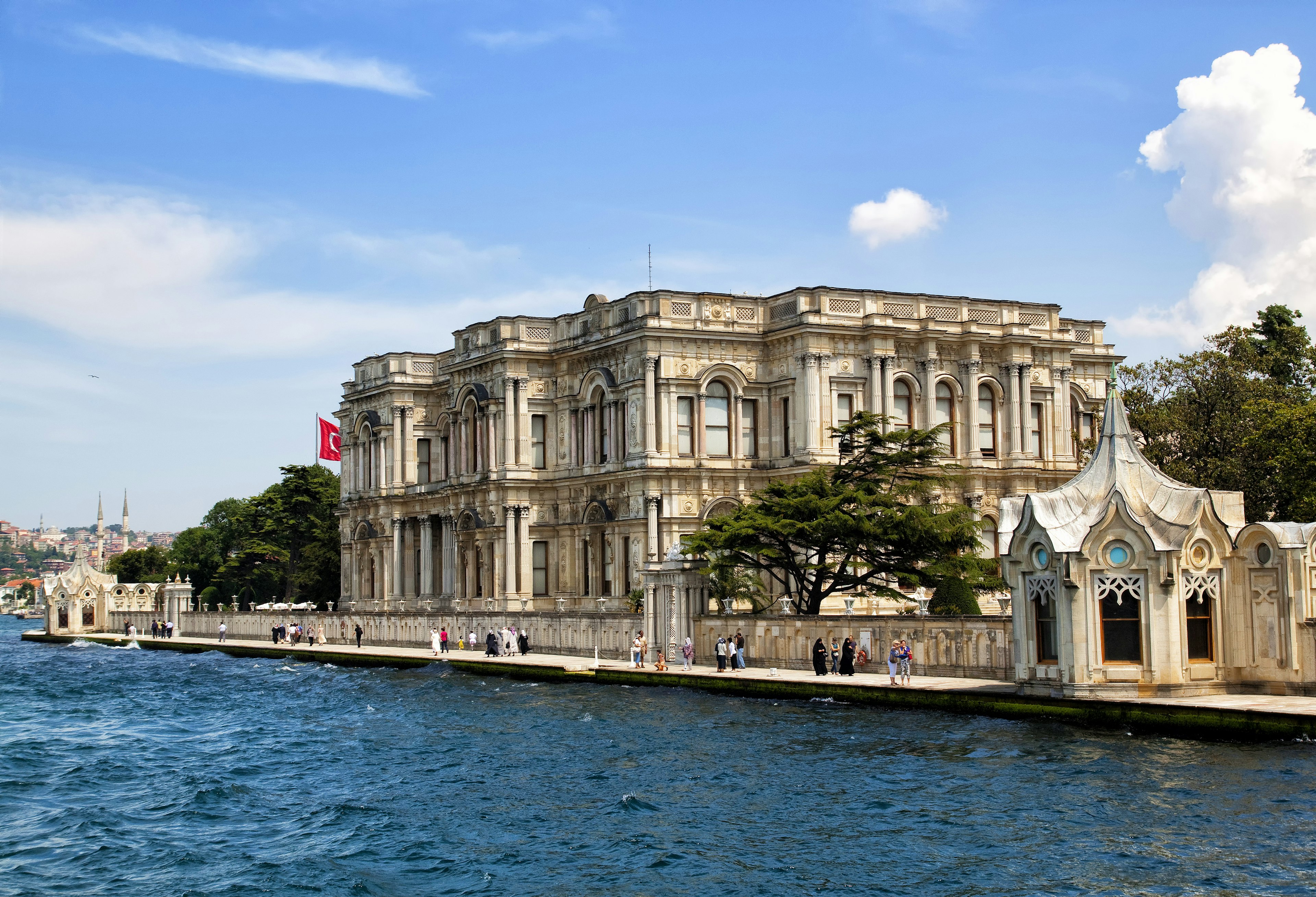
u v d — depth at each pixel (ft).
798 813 131.23
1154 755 147.95
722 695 214.48
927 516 242.58
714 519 257.34
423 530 398.83
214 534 653.30
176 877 116.98
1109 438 177.68
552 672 248.93
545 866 116.57
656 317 315.99
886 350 319.68
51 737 202.59
